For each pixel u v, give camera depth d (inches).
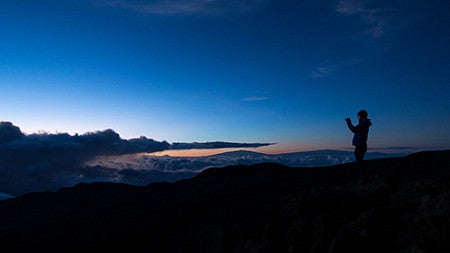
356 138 467.2
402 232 321.4
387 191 418.0
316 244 374.6
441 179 387.9
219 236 555.2
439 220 279.6
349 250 323.9
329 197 430.3
